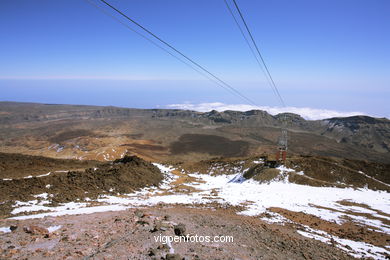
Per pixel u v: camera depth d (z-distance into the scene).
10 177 36.84
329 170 64.19
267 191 52.69
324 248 18.72
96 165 58.53
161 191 46.03
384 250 22.53
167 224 15.48
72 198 31.36
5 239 11.69
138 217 18.45
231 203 37.81
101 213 20.64
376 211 41.72
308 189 54.94
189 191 48.59
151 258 10.00
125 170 50.12
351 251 19.98
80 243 11.42
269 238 18.41
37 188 32.34
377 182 60.09
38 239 11.76
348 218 35.41
